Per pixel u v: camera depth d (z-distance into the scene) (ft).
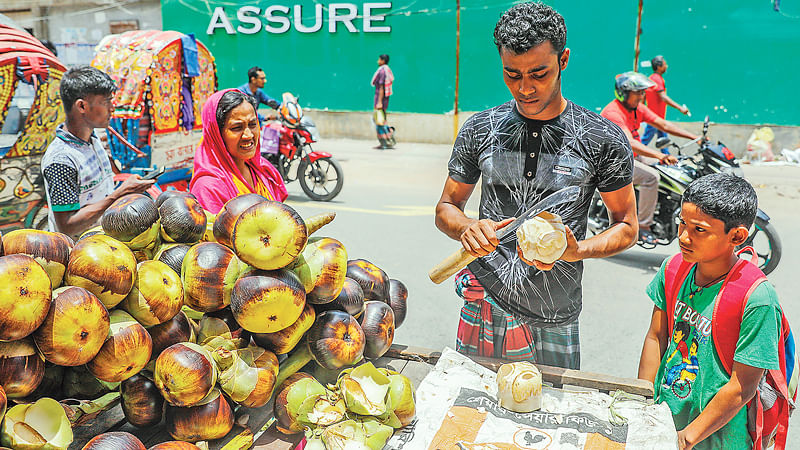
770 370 5.59
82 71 9.90
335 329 5.24
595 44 39.09
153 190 13.20
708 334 5.82
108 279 4.28
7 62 14.23
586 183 6.60
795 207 25.73
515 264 6.86
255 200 5.28
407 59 43.37
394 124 44.50
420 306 15.57
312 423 4.71
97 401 4.83
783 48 35.45
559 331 7.10
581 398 5.46
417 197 27.78
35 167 15.35
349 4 43.45
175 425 4.56
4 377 3.96
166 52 19.25
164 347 4.67
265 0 45.09
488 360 6.17
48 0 48.26
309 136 26.86
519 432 5.03
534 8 5.87
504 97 42.32
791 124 36.06
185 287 4.88
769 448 6.43
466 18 41.73
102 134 18.40
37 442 3.90
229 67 47.24
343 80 45.11
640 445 4.85
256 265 4.66
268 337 4.88
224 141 8.55
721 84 36.91
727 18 36.06
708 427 5.65
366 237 21.26
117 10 47.83
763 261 18.13
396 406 4.91
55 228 9.84
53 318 3.98
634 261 19.19
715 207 5.41
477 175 7.32
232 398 4.66
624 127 18.33
